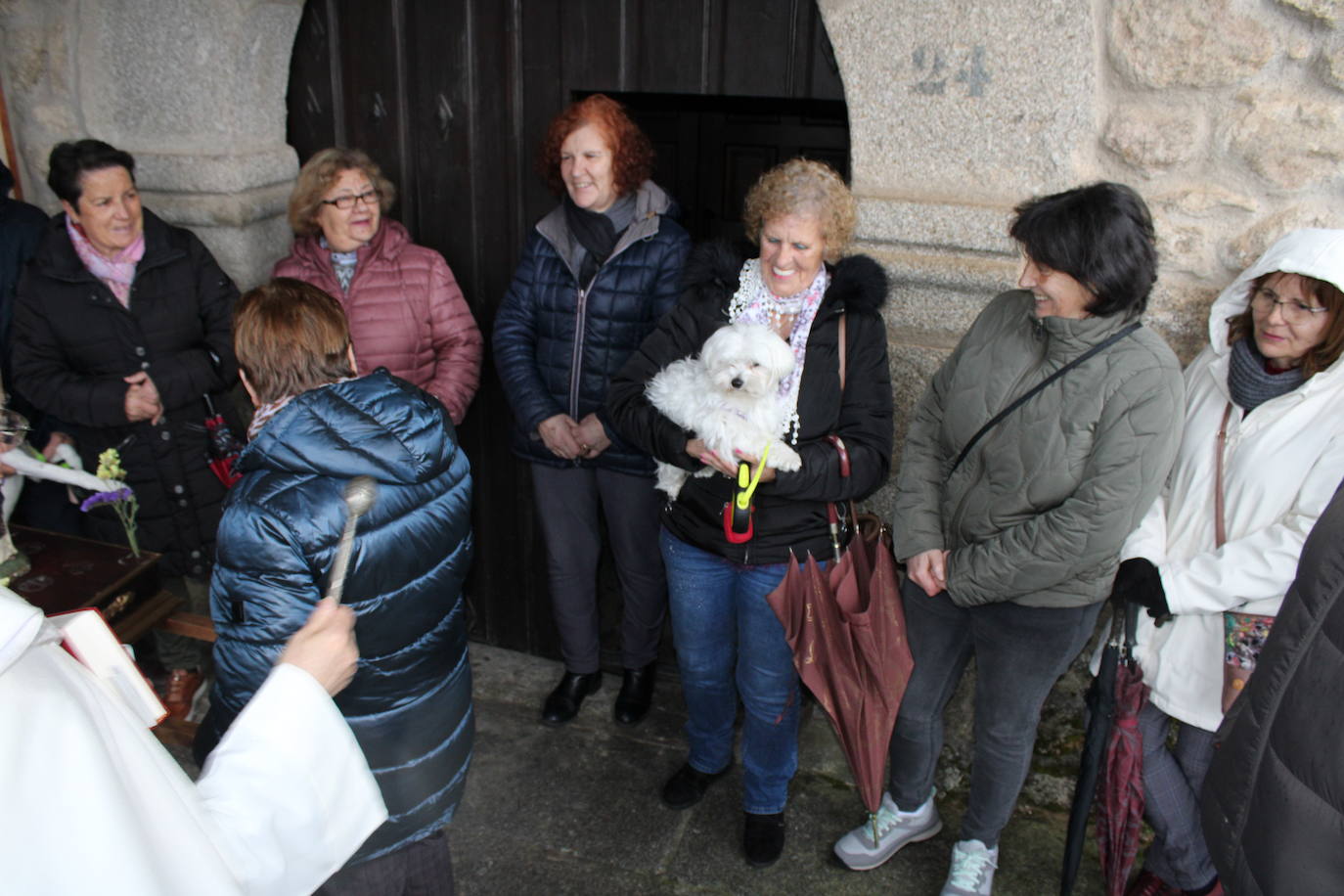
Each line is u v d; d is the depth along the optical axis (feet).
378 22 9.62
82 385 8.60
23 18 9.52
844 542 7.77
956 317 8.10
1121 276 5.85
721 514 7.56
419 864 5.87
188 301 8.96
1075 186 7.40
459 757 5.84
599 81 9.14
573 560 9.82
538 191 9.70
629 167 8.54
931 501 7.32
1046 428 6.36
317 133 10.28
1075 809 6.98
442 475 5.40
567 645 10.26
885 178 7.94
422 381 9.54
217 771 3.71
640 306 8.78
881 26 7.52
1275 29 6.68
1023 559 6.43
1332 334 5.90
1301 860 3.55
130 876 2.80
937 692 7.73
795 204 6.86
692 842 8.69
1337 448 6.00
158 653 9.25
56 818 2.73
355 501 4.56
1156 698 6.97
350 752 4.09
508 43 9.29
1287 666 3.70
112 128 9.86
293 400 5.06
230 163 9.64
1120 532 6.21
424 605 5.30
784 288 7.27
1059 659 6.95
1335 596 3.56
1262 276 6.27
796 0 8.34
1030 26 7.13
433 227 10.21
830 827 8.87
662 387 7.47
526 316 9.23
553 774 9.53
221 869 3.20
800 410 7.34
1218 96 7.02
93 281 8.55
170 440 9.00
